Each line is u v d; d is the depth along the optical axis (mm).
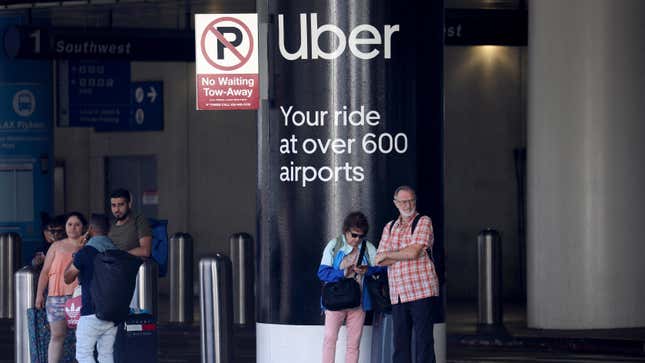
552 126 19359
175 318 21109
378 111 12773
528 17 20094
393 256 12461
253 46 12922
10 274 22406
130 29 22547
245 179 26453
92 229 13164
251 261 21234
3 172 25062
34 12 25047
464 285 25312
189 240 21172
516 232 25266
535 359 17000
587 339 17891
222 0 24875
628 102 19297
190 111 26969
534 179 19641
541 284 19516
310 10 12789
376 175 12781
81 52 22359
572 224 19281
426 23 12961
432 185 13008
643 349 17391
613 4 19266
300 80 12844
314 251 12828
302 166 12852
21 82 25062
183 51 22672
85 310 12938
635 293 19359
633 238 19344
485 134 25312
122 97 26016
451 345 18688
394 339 12617
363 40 12750
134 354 13289
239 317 21172
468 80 25312
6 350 18656
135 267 12953
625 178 19297
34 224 25156
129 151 27797
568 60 19266
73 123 25781
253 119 26359
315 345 12836
